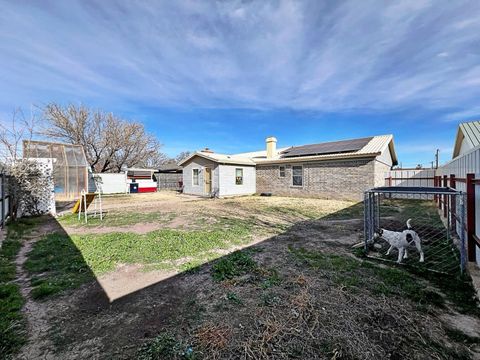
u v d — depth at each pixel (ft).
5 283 10.04
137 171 81.66
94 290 9.51
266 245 15.37
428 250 13.84
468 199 11.46
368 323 7.10
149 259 12.91
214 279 10.36
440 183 30.55
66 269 11.57
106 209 33.01
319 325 7.02
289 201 41.37
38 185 27.02
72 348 6.24
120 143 76.43
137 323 7.32
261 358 5.81
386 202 36.99
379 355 5.86
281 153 58.70
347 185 41.34
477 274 10.02
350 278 10.15
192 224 22.48
